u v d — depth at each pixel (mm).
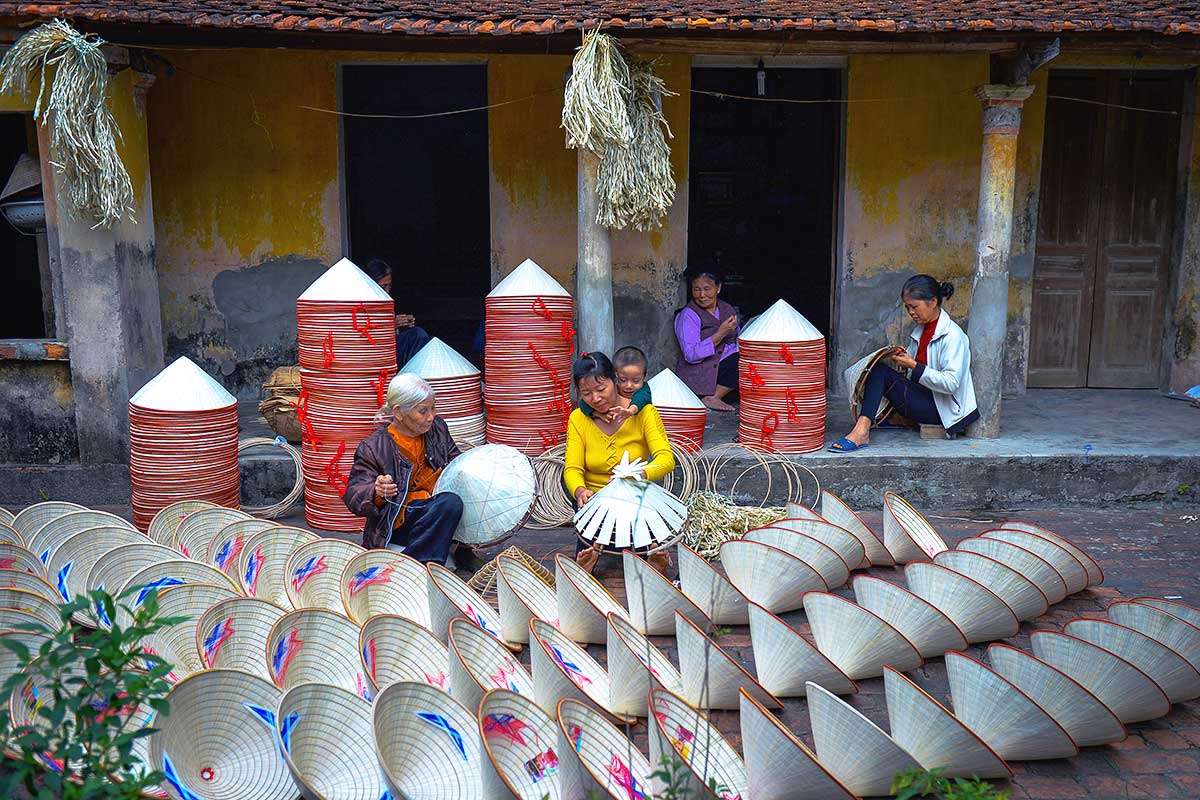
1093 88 7621
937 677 3713
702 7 5816
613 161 5648
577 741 2689
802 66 7410
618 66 5590
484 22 5586
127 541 4379
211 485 5230
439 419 4660
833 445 5863
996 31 5547
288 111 7336
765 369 5742
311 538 4262
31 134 6148
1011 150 5996
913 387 6074
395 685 2773
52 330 6590
